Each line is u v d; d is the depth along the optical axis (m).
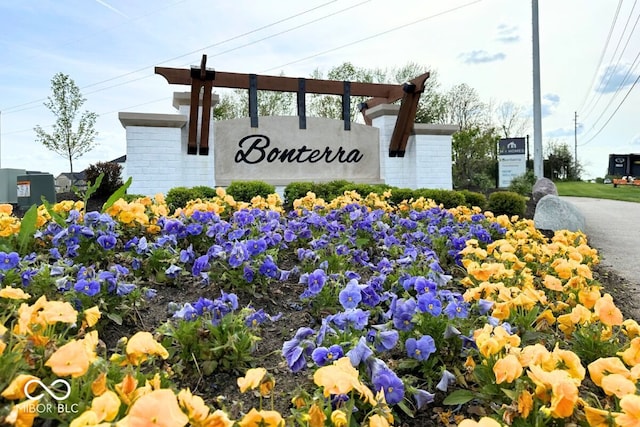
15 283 2.77
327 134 10.62
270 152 10.14
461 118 31.95
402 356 2.51
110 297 2.74
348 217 5.38
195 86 9.23
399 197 9.05
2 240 3.70
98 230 3.60
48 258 3.45
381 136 11.24
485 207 9.88
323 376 1.52
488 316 2.47
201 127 9.44
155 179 9.24
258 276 3.36
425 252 3.99
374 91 11.12
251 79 9.98
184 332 2.27
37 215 3.87
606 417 1.50
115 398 1.30
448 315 2.32
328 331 2.17
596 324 2.55
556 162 41.22
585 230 9.43
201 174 9.62
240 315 2.51
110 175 10.84
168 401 1.14
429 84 28.62
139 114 9.10
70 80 17.66
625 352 1.96
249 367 2.38
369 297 2.62
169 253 3.65
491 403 1.95
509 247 3.74
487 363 1.99
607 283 5.10
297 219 5.22
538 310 2.73
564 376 1.58
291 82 10.34
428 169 11.26
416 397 1.96
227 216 5.76
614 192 24.73
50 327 1.91
